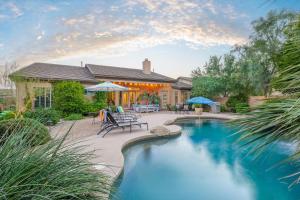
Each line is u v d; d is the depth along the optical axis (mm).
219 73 25672
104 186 2703
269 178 6277
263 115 1786
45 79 17844
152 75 28359
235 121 1980
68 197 2252
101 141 8961
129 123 12008
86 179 2473
